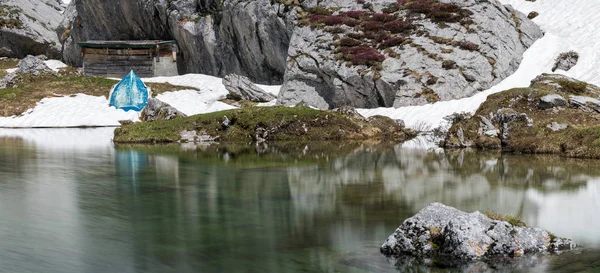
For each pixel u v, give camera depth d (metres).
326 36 61.59
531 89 44.94
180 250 18.06
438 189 27.06
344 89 56.94
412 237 17.45
